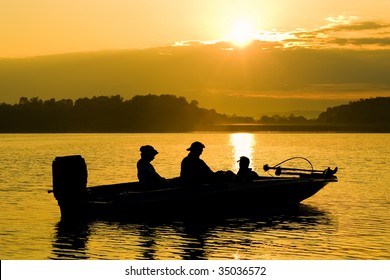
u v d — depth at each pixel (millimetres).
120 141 158625
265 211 31547
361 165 63938
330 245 24141
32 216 30531
